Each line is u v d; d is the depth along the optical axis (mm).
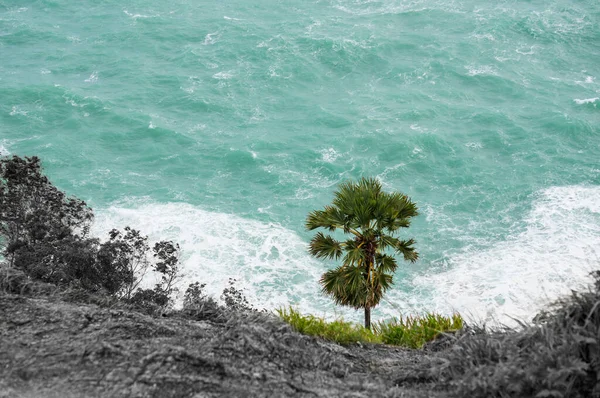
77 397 8086
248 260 62125
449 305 54562
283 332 10734
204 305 13562
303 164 84438
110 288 27516
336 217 27672
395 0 136625
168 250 31062
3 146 87312
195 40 121625
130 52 118375
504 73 109000
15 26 127750
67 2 138375
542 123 92375
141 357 9039
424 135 88688
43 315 10453
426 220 70500
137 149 88625
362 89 106312
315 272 60188
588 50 116000
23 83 105438
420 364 10430
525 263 60500
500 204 73750
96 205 73688
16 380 8461
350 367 10500
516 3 132750
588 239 64500
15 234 29922
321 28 124812
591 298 8992
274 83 107625
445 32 122812
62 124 94125
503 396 8234
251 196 76812
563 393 7934
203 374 8750
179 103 101250
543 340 8836
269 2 137750
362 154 86688
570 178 78750
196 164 84562
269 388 8695
